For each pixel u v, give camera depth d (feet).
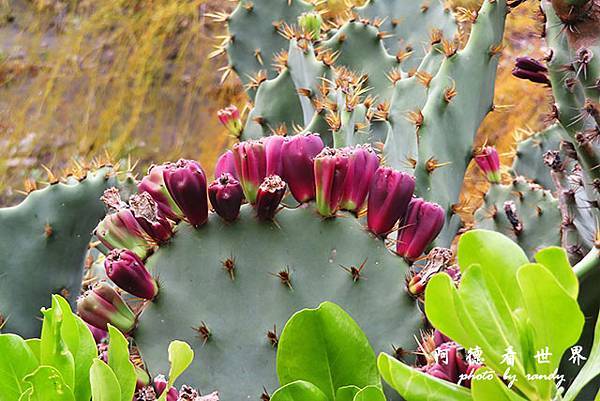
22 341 2.88
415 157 4.72
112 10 17.01
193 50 16.49
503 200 5.24
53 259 4.78
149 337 3.40
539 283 2.69
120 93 16.30
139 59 16.49
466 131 4.64
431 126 4.50
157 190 3.48
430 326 3.37
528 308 2.72
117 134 15.94
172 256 3.44
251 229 3.44
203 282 3.43
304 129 5.16
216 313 3.41
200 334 3.40
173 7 16.88
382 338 3.35
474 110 4.69
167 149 15.61
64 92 16.47
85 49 16.78
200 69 16.34
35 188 4.89
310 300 3.39
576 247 4.04
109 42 16.79
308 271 3.41
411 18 6.26
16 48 16.99
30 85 16.60
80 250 4.83
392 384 2.81
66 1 17.37
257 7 6.60
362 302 3.38
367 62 5.60
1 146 15.94
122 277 3.36
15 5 18.28
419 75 4.61
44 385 2.79
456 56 4.59
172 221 3.52
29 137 16.06
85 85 16.44
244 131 5.44
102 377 2.77
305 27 5.65
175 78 16.30
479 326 2.72
